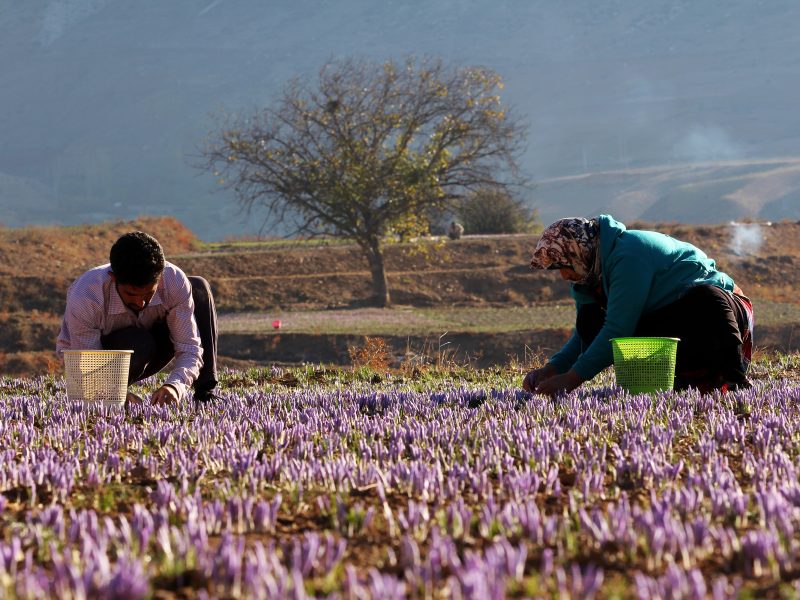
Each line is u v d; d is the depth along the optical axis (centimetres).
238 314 5906
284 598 300
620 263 838
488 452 549
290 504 463
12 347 5297
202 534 360
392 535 405
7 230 7619
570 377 848
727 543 364
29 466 535
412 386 1186
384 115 5616
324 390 1123
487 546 387
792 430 650
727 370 863
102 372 797
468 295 6600
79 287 814
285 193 5644
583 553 370
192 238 8350
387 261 7081
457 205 6022
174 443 642
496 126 5700
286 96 5769
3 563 338
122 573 305
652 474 502
